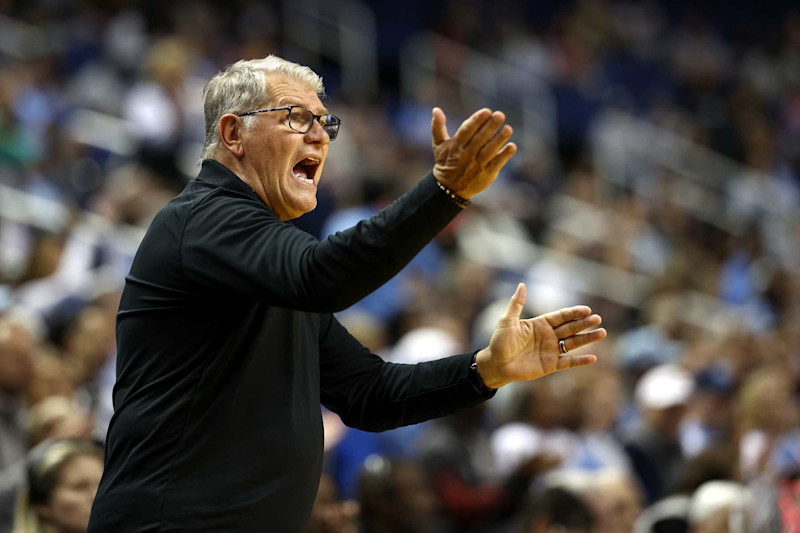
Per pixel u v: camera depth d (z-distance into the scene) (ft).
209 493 25.77
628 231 131.13
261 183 27.76
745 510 49.98
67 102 112.98
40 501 40.09
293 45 154.71
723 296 130.41
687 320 107.65
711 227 153.79
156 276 26.71
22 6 126.31
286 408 26.96
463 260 101.60
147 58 121.49
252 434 26.37
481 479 59.67
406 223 24.35
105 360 67.10
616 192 152.35
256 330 26.81
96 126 111.65
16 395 52.01
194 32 135.54
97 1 131.23
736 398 79.36
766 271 127.13
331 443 61.05
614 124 162.50
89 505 40.11
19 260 90.89
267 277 24.88
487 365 29.53
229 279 25.50
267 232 25.62
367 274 24.27
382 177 120.88
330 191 113.80
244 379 26.48
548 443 65.51
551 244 123.85
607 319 114.01
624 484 48.26
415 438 64.03
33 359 52.75
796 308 116.98
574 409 68.90
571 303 112.98
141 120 113.19
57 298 74.95
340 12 161.07
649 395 73.46
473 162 24.54
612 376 76.79
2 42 121.70
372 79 159.33
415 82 158.71
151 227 27.43
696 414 80.64
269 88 27.96
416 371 30.63
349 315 90.58
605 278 119.44
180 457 25.94
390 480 47.98
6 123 102.01
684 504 55.47
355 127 132.67
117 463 26.71
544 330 29.66
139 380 26.78
